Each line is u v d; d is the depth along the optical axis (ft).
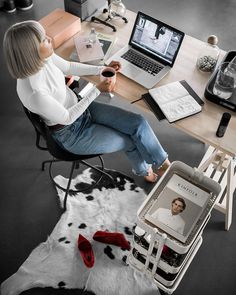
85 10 8.95
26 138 10.44
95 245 8.58
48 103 6.75
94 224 8.91
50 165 9.65
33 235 8.78
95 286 8.02
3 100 11.19
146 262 7.20
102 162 9.66
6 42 6.25
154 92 7.57
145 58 8.29
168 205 6.59
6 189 9.52
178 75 8.07
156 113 7.39
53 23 8.51
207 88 7.57
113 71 7.66
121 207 9.20
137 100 7.61
